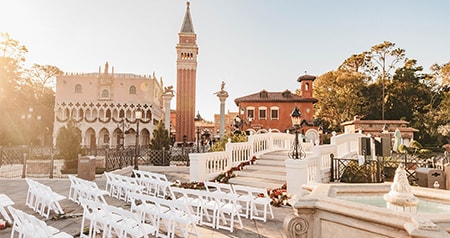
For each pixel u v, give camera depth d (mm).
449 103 36094
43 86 55125
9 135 36281
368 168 11148
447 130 33312
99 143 49781
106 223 5031
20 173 16656
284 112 43219
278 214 7332
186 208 5199
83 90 50656
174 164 20312
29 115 31484
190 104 52906
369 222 3299
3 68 37531
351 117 44656
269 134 16047
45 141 52031
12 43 39031
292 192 8617
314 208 3977
